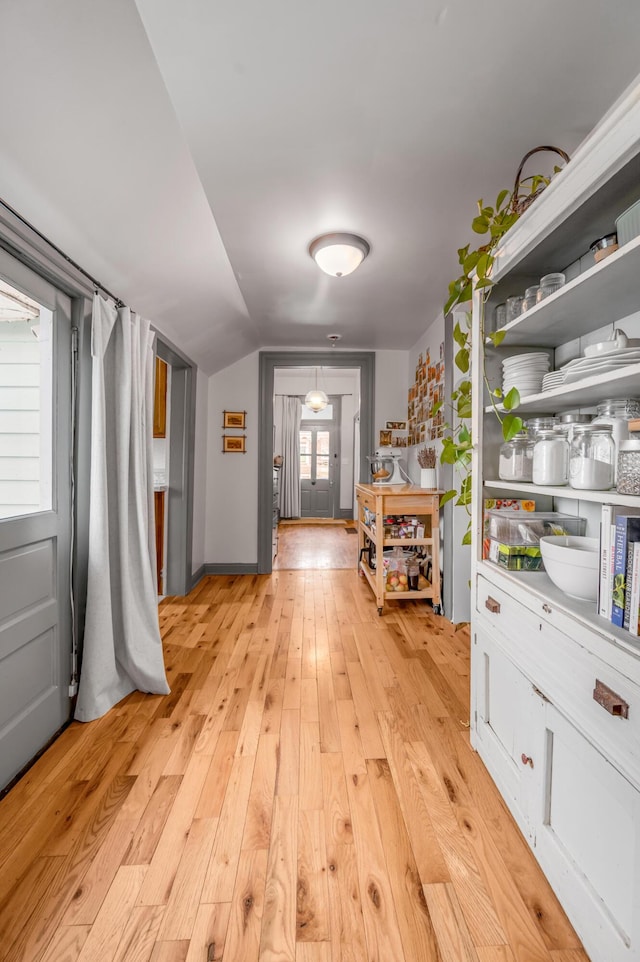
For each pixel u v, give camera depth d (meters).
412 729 1.71
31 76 1.11
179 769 1.49
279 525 7.38
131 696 1.96
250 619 2.92
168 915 1.00
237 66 1.13
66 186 1.43
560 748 1.05
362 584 3.77
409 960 0.91
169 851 1.17
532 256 1.40
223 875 1.10
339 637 2.62
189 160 1.58
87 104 1.23
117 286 2.04
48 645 1.64
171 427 3.43
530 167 1.55
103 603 1.82
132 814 1.29
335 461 8.07
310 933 0.96
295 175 1.59
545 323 1.38
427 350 3.47
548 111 1.28
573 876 0.97
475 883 1.08
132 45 1.11
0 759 1.38
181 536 3.43
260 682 2.09
